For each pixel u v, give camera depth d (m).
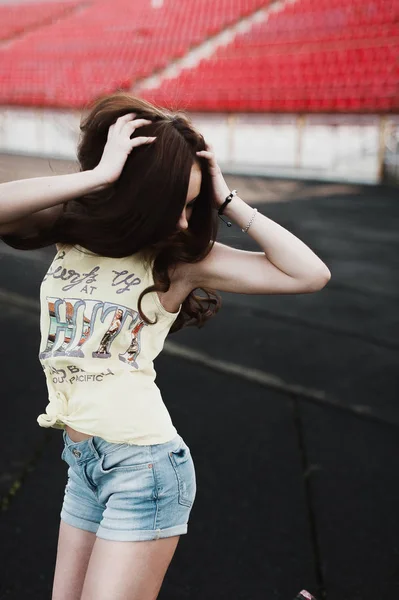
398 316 5.70
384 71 13.63
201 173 1.64
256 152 13.70
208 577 2.48
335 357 4.75
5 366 4.38
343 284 6.55
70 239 1.67
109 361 1.65
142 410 1.66
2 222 1.60
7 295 5.82
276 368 4.51
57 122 15.24
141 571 1.63
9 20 23.17
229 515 2.85
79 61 18.27
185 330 5.21
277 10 17.31
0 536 2.68
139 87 16.00
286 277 1.73
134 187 1.55
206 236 1.69
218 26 17.52
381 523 2.82
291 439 3.54
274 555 2.61
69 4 23.06
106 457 1.66
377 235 8.45
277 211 9.61
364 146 12.59
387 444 3.50
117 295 1.65
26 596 2.37
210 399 3.99
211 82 15.41
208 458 3.31
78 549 1.79
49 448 3.36
